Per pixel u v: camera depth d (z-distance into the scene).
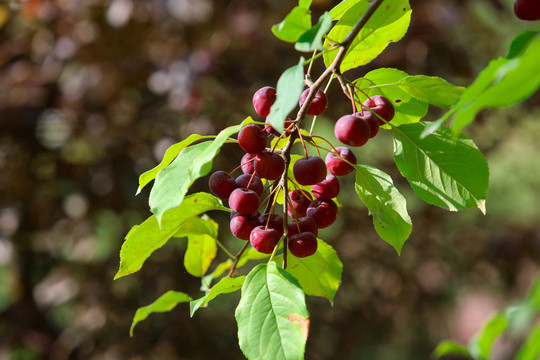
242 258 2.13
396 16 1.75
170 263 5.18
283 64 4.94
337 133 1.60
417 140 1.73
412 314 6.20
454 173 1.70
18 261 5.24
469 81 6.00
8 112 4.93
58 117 4.99
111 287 5.25
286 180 1.62
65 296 5.13
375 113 1.72
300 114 1.63
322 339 5.80
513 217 7.34
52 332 5.29
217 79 4.74
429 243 6.07
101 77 4.84
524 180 7.66
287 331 1.41
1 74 5.10
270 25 4.91
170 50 4.81
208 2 4.74
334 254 1.88
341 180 5.91
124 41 4.89
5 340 5.05
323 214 1.73
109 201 5.04
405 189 6.07
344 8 1.71
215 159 5.01
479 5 5.77
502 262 6.25
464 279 6.41
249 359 1.41
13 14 5.02
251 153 1.58
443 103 1.79
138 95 5.16
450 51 5.43
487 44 6.28
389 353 6.21
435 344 6.65
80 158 5.34
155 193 1.42
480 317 8.38
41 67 5.14
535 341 0.81
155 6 4.63
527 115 6.45
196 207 1.73
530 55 0.87
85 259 5.22
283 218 1.63
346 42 1.59
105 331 5.18
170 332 5.23
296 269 1.92
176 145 1.58
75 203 5.09
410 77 1.75
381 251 5.92
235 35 4.75
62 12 4.92
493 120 6.39
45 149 5.20
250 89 4.93
